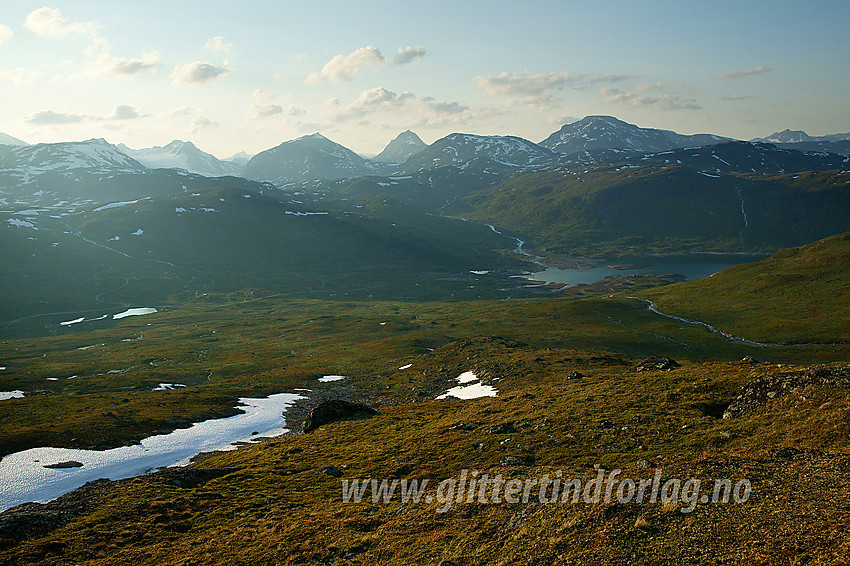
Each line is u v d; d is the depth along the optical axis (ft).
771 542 66.64
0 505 176.65
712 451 107.76
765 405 128.77
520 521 89.86
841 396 115.55
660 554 69.87
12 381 444.55
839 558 59.11
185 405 323.78
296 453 183.01
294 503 133.08
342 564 91.50
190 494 147.95
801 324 523.29
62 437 249.34
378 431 193.98
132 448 242.17
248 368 498.69
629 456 115.96
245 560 99.25
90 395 360.69
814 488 78.13
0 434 249.75
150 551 111.75
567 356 346.33
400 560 87.40
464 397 289.94
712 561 65.87
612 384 187.21
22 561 112.06
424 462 144.77
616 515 82.38
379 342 575.79
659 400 154.40
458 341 467.11
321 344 611.88
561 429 144.05
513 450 136.98
